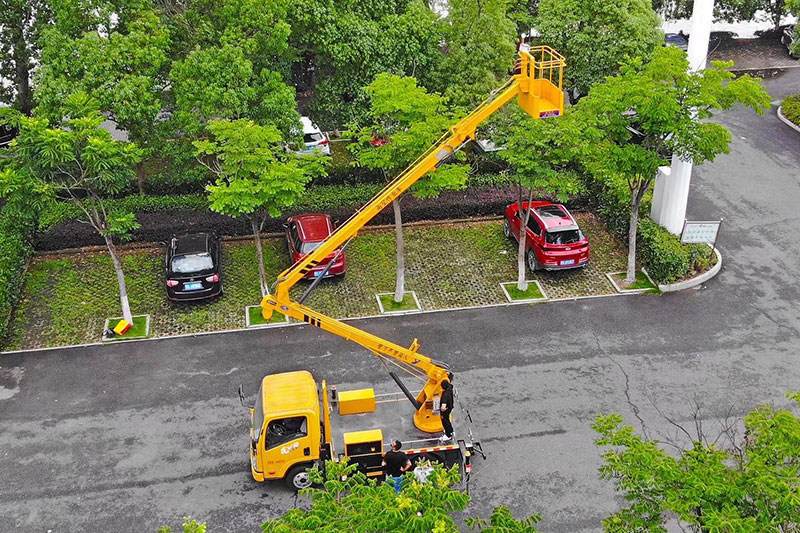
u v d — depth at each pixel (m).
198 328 23.73
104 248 27.45
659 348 22.77
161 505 17.44
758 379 21.42
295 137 26.38
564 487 17.86
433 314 24.47
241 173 22.61
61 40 25.45
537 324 23.91
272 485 18.02
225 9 26.19
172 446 19.16
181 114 25.00
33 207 21.16
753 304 24.80
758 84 23.11
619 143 24.33
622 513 12.73
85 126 21.06
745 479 11.97
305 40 28.08
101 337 23.27
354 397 18.52
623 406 20.45
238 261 27.02
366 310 24.66
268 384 17.88
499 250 27.80
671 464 12.41
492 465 18.50
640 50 30.88
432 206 29.25
